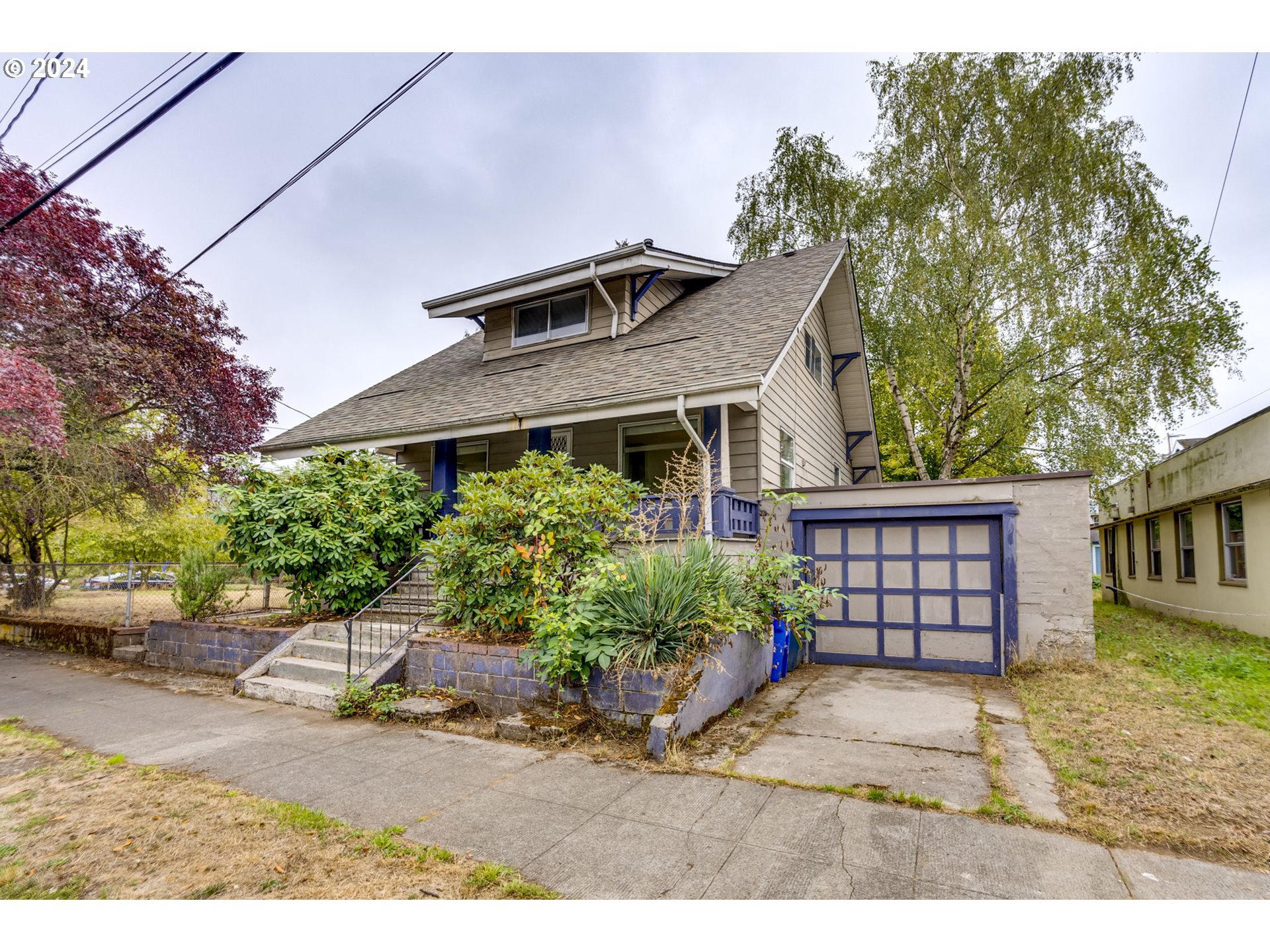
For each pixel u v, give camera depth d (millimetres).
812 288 10203
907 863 3152
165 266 11906
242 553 8484
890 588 8617
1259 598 11047
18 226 9484
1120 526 19203
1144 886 2947
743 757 4770
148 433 12859
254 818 3641
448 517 6953
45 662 8922
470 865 3141
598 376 9305
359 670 6629
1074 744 4898
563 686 5586
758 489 9195
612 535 6758
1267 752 4703
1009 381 15109
